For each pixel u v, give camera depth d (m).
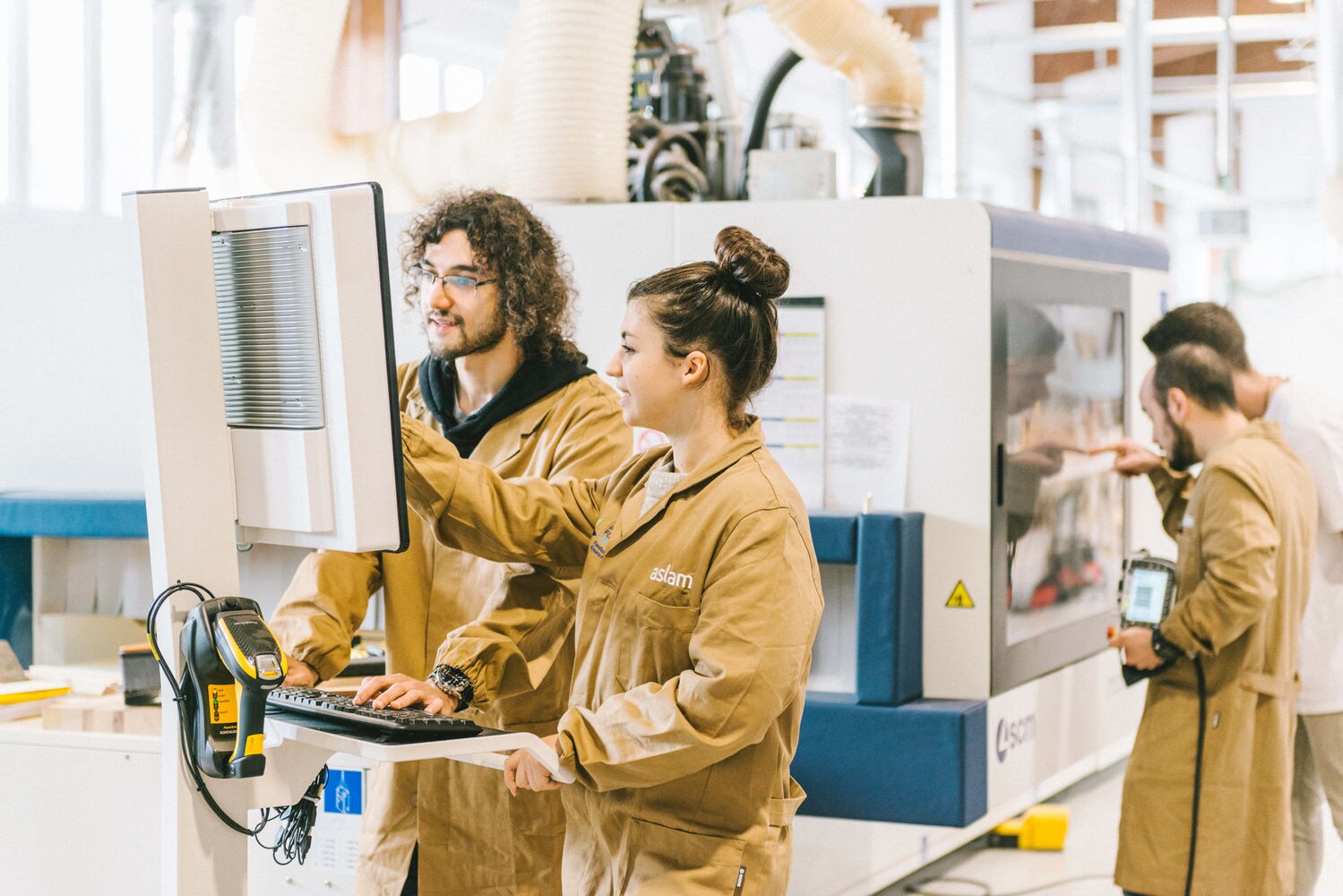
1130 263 4.47
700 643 1.72
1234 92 9.59
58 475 3.89
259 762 1.63
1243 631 2.99
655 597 1.81
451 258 2.21
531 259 2.26
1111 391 4.38
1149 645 3.07
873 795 3.27
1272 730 3.08
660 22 4.11
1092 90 9.37
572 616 2.30
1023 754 3.72
